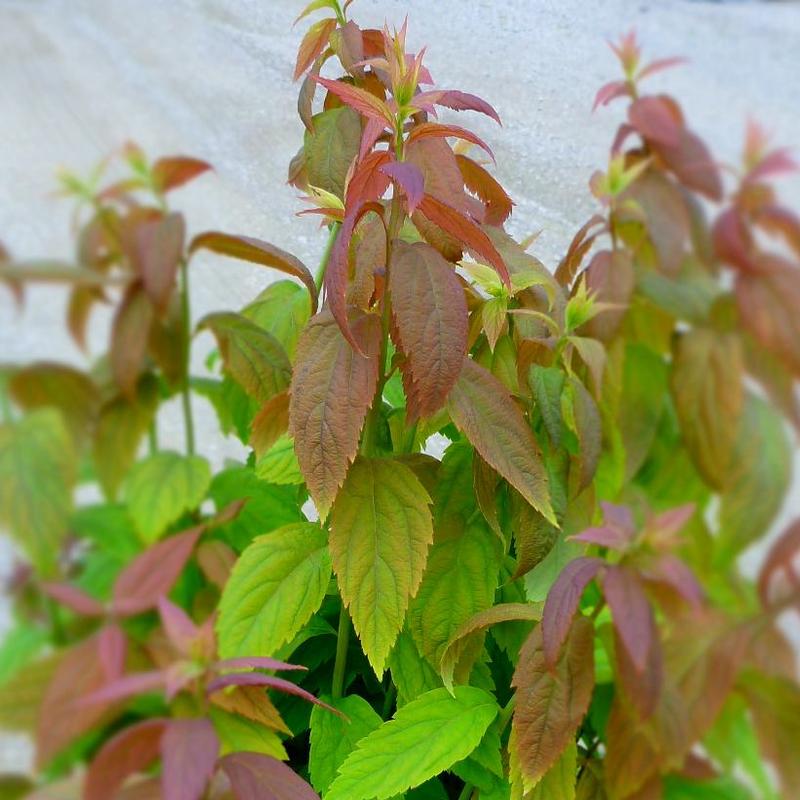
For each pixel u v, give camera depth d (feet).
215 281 1.67
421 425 1.91
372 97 1.60
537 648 1.73
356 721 1.92
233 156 1.65
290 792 1.62
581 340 1.64
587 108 1.68
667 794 1.67
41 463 1.47
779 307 1.52
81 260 1.49
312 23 1.86
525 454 1.69
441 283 1.62
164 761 1.50
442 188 1.65
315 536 1.77
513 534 1.89
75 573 1.50
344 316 1.58
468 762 1.91
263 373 1.71
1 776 1.49
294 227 1.82
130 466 1.53
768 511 1.55
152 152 1.53
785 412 1.53
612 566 1.62
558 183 1.75
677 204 1.57
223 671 1.63
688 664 1.61
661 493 1.63
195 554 1.65
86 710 1.49
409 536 1.75
